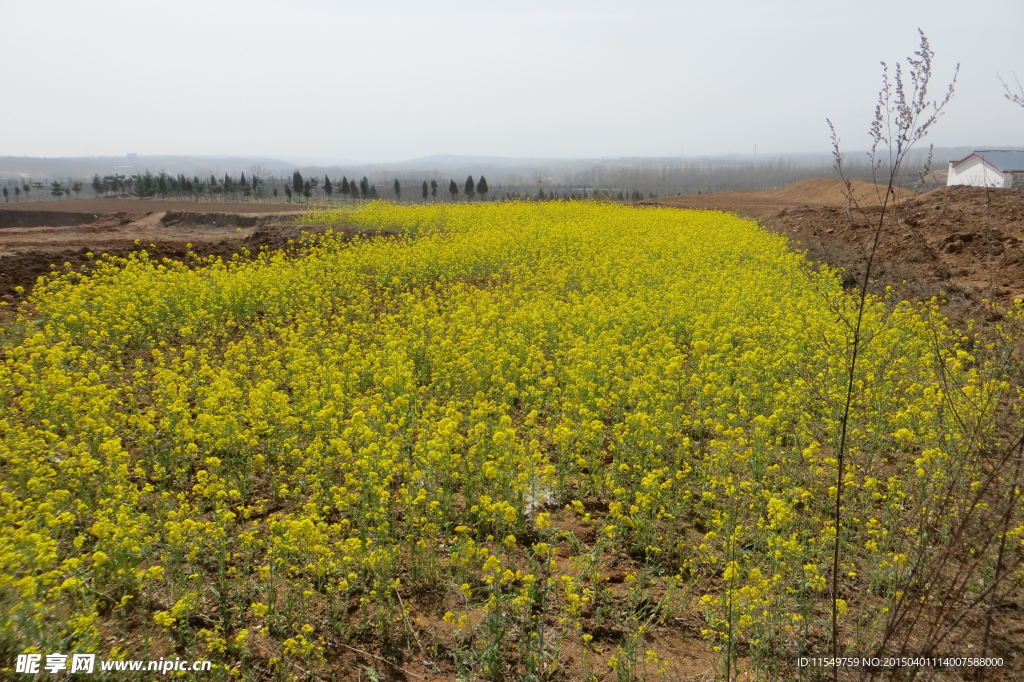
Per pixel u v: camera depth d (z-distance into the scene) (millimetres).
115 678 3596
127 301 11688
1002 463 3039
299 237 19656
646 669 3795
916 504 4957
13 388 7547
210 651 3902
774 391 7699
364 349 9961
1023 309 9859
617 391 7887
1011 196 16156
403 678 3795
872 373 7277
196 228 31516
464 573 4660
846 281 13750
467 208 27188
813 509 5527
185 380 8023
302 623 4199
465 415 7742
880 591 4379
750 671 3756
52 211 38656
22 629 3656
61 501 5398
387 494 5094
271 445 6582
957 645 3705
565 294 13789
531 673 3721
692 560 4730
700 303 11703
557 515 5562
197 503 5574
